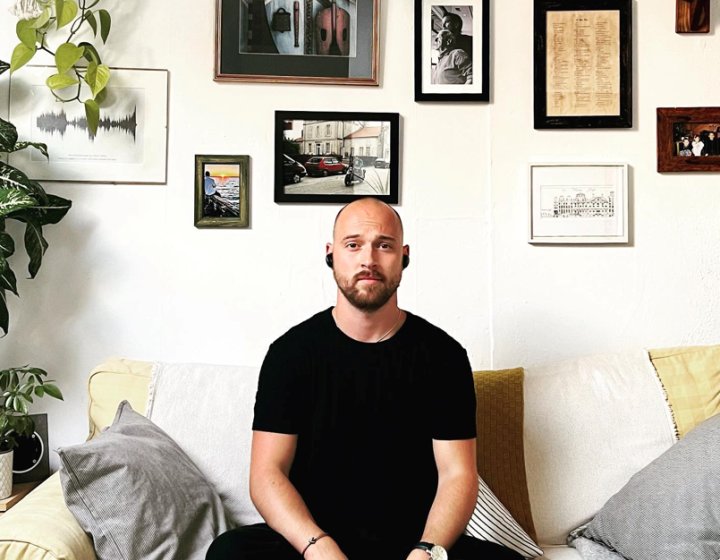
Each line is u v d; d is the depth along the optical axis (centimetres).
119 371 221
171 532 169
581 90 252
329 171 250
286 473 172
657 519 178
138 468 169
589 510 204
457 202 252
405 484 172
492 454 207
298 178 250
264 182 251
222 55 249
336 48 251
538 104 251
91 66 238
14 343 246
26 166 245
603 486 205
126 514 162
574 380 218
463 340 251
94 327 247
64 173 246
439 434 175
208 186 248
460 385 178
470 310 251
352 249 176
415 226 252
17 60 232
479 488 195
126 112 248
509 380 216
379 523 170
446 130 253
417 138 252
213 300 250
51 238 247
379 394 175
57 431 246
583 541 198
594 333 252
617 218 251
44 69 246
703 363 220
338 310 181
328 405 175
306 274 251
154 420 209
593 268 252
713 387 215
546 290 252
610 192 251
